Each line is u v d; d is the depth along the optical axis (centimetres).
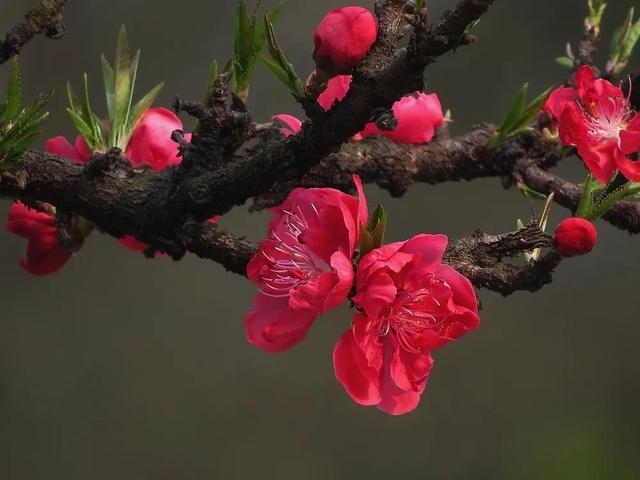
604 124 150
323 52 144
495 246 146
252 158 146
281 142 146
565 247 145
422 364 144
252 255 148
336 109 144
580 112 149
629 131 147
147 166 151
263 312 145
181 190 148
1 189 149
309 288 143
